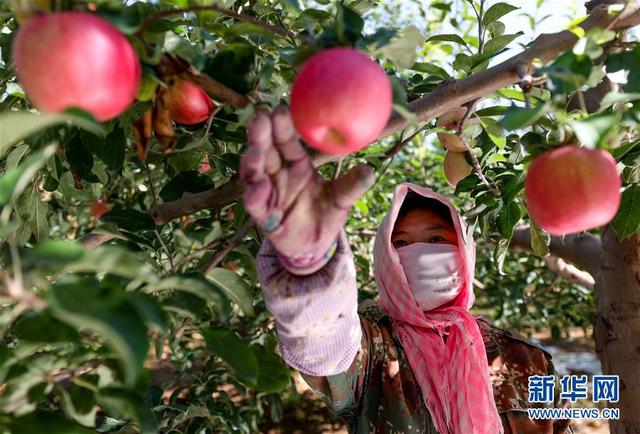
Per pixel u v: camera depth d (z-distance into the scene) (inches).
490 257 173.6
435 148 177.6
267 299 40.6
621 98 38.6
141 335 26.5
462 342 66.7
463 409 63.7
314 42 38.4
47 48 27.8
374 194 160.4
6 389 36.3
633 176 63.7
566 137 41.8
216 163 63.6
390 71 64.9
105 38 29.2
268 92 50.7
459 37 67.9
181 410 84.6
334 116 30.7
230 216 80.7
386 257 69.2
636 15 44.1
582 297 185.5
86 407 38.0
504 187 68.1
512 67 44.8
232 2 58.6
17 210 63.9
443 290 69.9
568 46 44.5
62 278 30.0
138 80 32.4
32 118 25.0
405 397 64.8
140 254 50.1
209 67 41.7
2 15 57.7
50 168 61.4
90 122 26.5
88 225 148.6
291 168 33.4
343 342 48.7
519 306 173.9
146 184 116.9
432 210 74.4
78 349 38.3
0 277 28.2
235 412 112.5
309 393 221.0
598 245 103.2
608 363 91.8
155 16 36.1
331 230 34.7
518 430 68.7
